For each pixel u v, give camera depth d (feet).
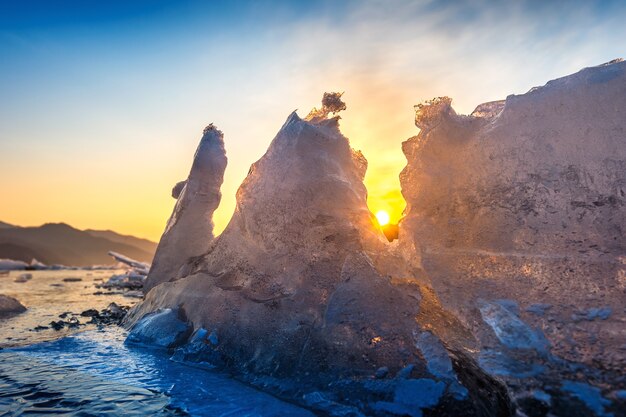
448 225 8.53
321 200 9.75
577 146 7.44
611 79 7.36
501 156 8.29
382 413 5.90
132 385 7.41
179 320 10.56
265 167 11.29
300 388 6.91
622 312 5.78
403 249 9.03
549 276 6.79
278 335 8.27
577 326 5.90
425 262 8.22
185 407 6.32
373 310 7.57
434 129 9.63
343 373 6.84
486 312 6.87
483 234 7.98
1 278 41.78
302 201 9.93
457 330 7.10
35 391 6.98
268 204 10.54
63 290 27.91
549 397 5.09
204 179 14.48
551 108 7.88
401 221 9.34
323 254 9.12
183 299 11.26
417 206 9.18
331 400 6.42
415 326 7.14
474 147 8.81
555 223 7.27
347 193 9.84
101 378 7.82
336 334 7.48
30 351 9.95
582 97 7.57
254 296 9.43
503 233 7.74
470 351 6.66
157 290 12.96
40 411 6.04
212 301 10.21
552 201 7.45
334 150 10.89
